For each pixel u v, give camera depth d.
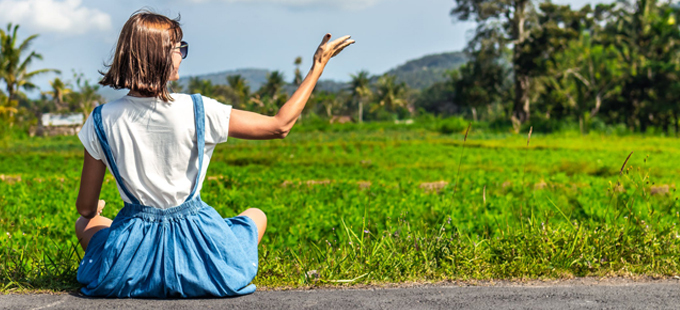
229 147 22.88
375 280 2.87
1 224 5.67
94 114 2.18
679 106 44.56
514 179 10.50
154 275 2.19
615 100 48.25
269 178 10.61
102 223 2.49
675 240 3.59
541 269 3.09
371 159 17.81
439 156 19.14
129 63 2.09
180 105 2.17
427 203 6.91
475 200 7.16
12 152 22.20
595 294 2.46
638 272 3.14
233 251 2.28
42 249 4.01
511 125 41.66
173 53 2.16
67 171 12.95
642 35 46.84
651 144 26.06
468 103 57.28
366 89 92.25
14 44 40.12
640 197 6.34
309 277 2.79
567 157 18.47
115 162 2.18
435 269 3.11
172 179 2.19
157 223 2.20
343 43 2.33
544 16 50.59
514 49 50.16
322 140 29.45
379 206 6.59
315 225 5.52
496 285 2.82
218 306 2.15
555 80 51.34
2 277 2.62
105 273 2.19
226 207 6.59
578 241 3.47
